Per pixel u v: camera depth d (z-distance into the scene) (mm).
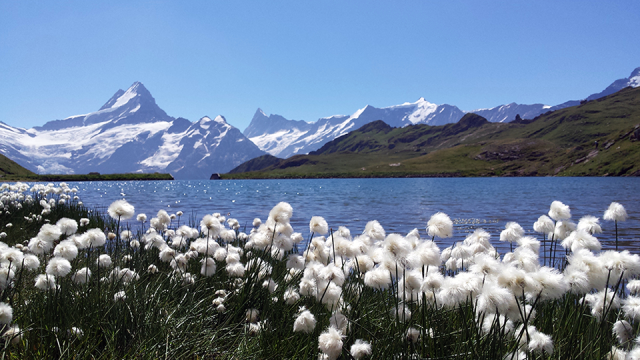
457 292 3332
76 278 5133
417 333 3662
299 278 5828
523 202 39031
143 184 114062
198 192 65812
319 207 34344
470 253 5125
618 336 3832
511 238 5316
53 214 15477
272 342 4293
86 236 5258
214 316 5020
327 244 5434
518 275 3033
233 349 4332
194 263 6992
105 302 4652
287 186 102125
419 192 62188
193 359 4145
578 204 35406
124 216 5578
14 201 17406
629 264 3465
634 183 89188
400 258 3871
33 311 4383
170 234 9453
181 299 5434
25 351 3617
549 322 4277
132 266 7133
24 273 6336
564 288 2986
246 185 111688
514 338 3598
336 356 3121
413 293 4242
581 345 3727
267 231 5516
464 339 3844
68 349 3613
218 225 6148
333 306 4227
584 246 4281
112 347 3830
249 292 5277
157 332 4266
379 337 4195
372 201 42000
